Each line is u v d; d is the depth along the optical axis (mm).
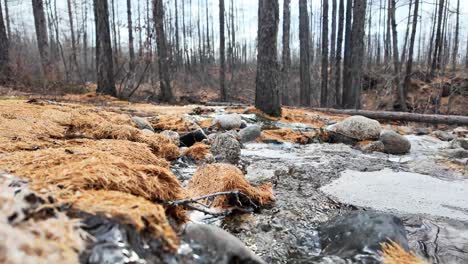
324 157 5332
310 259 2066
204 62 39500
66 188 1526
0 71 14266
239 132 6684
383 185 3711
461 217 2844
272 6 8938
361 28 14156
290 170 4398
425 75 22781
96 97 12852
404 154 5754
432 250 2266
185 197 2203
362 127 6535
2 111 4902
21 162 1981
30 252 999
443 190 3545
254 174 4141
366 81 24062
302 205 3084
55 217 1251
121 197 1561
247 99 26031
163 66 16484
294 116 9766
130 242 1287
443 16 22922
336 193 3449
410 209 3016
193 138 5953
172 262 1370
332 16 21312
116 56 17953
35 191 1412
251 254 1591
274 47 9180
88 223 1282
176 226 1867
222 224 2578
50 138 3961
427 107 19094
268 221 2691
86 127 4840
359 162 4957
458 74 23203
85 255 1141
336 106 18719
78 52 27797
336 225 2424
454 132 9117
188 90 28031
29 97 9516
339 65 19219
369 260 1900
